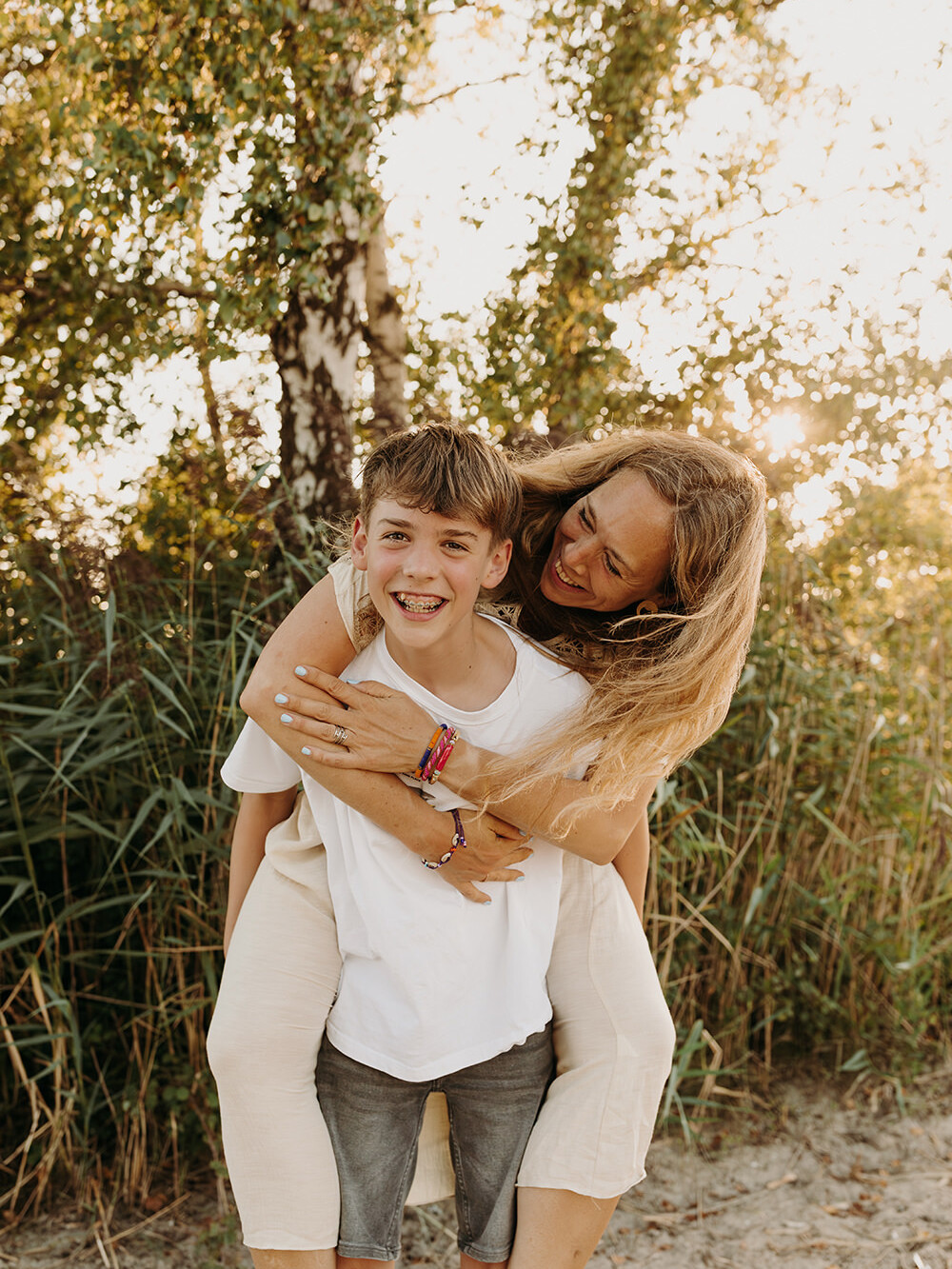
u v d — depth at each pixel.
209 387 3.75
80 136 3.68
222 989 1.54
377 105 3.48
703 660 1.56
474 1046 1.47
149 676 2.48
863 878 3.55
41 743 2.70
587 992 1.61
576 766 1.54
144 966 2.77
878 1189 2.83
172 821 2.54
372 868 1.46
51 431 4.15
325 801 1.54
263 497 3.15
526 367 4.18
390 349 4.25
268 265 3.35
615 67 4.24
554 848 1.59
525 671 1.54
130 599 2.96
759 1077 3.31
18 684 2.90
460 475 1.34
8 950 2.65
